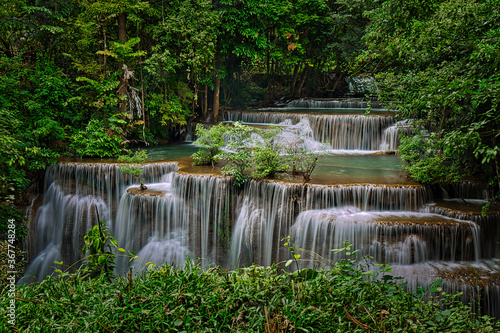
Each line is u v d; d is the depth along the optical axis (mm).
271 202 11312
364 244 9562
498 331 4715
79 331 4254
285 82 31078
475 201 10914
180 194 12438
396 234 9398
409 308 5070
